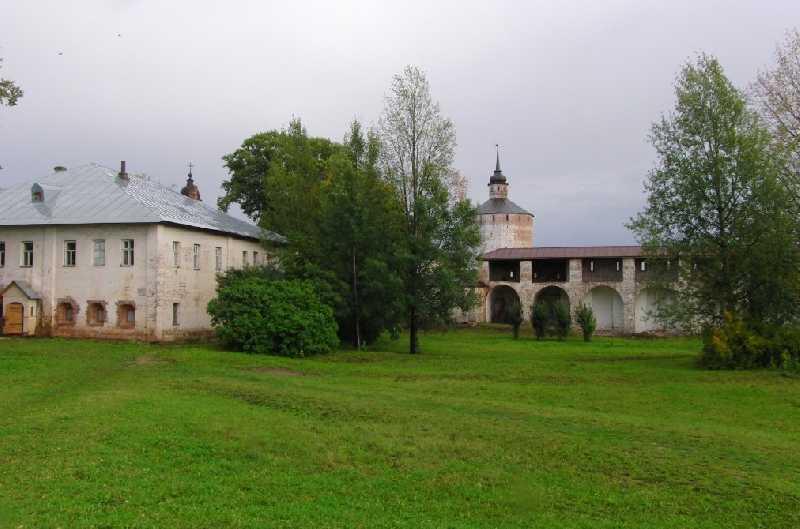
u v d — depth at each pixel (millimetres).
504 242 86250
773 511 10430
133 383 20438
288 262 36156
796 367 26547
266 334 30453
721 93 30094
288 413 16484
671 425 16250
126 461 11906
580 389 22000
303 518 9633
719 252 29688
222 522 9375
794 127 31688
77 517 9320
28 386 20109
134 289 33781
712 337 27922
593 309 60625
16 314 34688
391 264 34844
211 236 38938
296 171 41969
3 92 28078
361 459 12656
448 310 35250
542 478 11820
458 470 12125
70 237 34906
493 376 24875
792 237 28625
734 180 29469
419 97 36625
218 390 19344
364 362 29312
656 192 31031
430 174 35625
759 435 15484
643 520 10039
